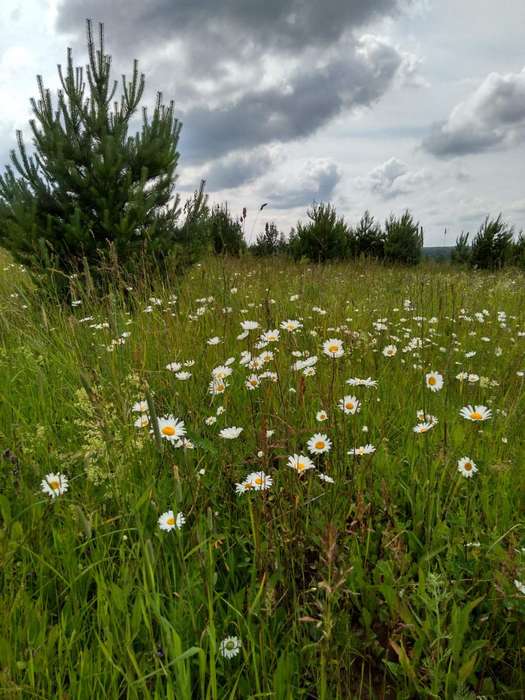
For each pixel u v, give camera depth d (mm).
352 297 6281
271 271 7766
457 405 3033
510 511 2170
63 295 5973
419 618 1643
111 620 1562
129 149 6867
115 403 2412
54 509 1989
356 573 1786
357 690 1541
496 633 1649
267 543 1783
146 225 6891
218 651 1486
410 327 5066
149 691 1363
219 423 2732
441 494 2270
